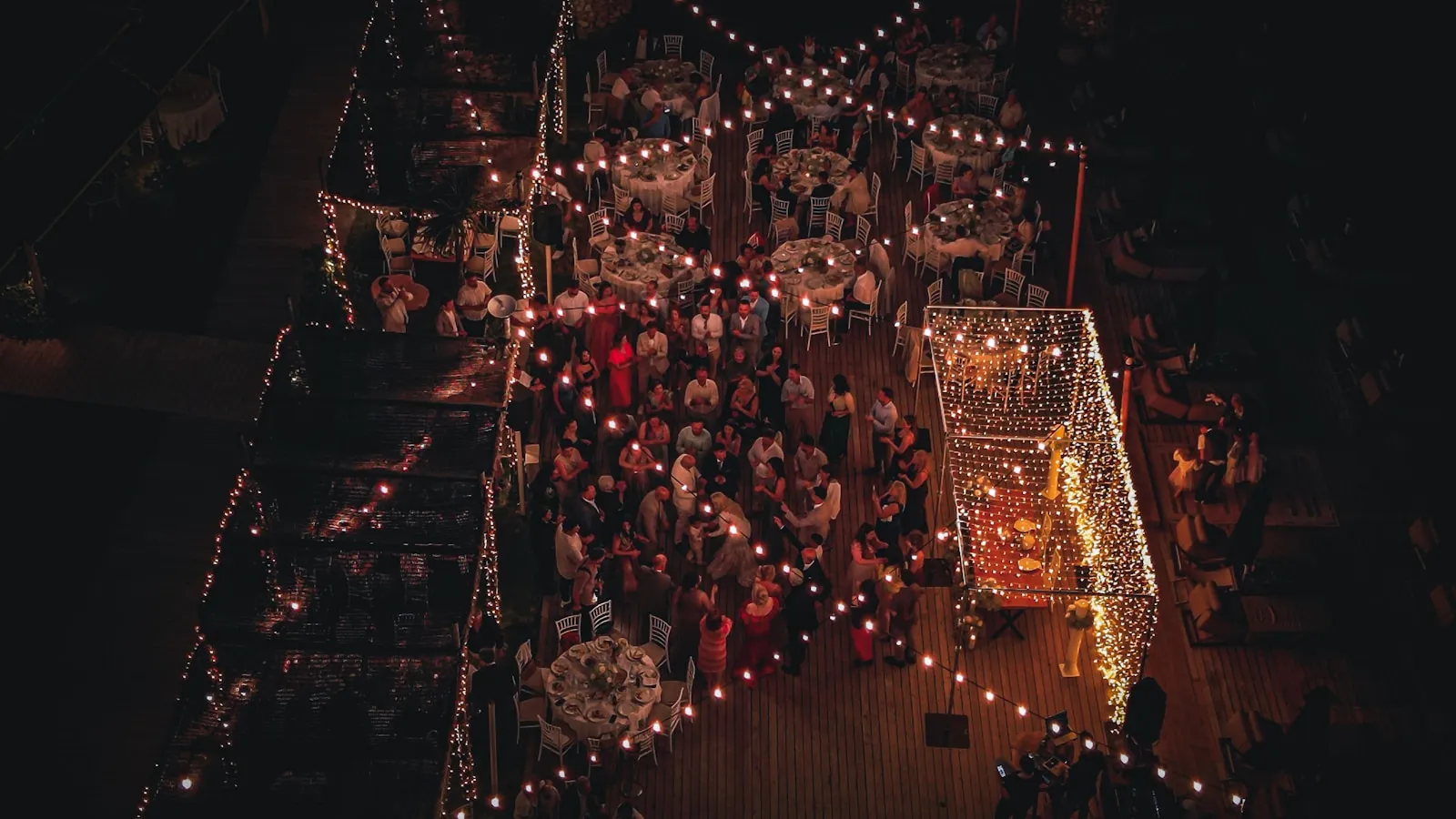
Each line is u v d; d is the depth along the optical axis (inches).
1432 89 1322.6
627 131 1219.2
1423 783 845.8
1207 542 962.1
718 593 939.3
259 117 1242.6
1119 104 1327.5
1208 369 1085.8
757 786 843.4
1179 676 914.1
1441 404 1062.4
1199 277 1175.0
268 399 864.9
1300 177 1267.2
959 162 1217.4
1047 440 985.5
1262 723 861.8
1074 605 885.8
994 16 1333.7
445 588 790.5
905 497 939.3
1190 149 1284.4
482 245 1135.0
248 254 1117.7
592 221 1143.6
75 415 983.0
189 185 1171.9
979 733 872.9
